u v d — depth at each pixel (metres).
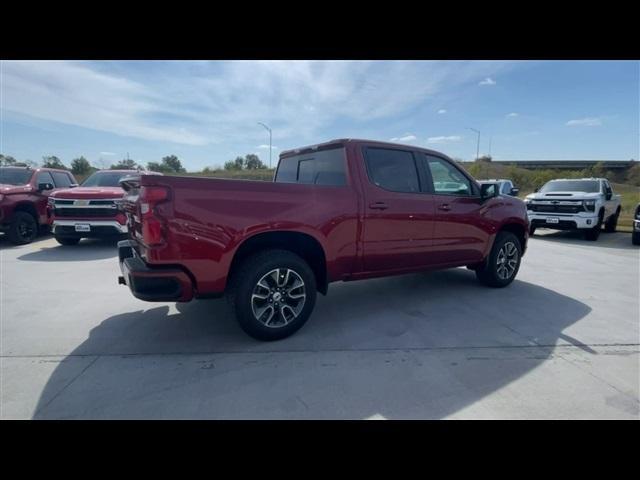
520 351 3.26
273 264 3.23
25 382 2.68
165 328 3.70
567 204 10.45
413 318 4.07
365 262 3.89
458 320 4.02
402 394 2.57
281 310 3.36
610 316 4.20
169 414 2.33
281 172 4.98
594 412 2.39
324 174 4.07
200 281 3.02
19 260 6.88
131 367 2.91
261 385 2.67
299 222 3.35
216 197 3.01
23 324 3.79
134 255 3.52
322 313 4.21
